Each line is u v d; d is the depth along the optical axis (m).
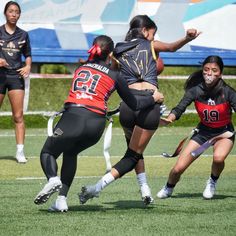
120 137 42.22
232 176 29.34
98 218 20.55
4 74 32.59
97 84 20.73
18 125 33.06
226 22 48.75
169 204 23.03
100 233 18.66
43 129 45.72
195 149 24.09
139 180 22.48
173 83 50.81
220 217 20.81
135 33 22.22
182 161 23.83
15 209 21.84
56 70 51.97
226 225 19.69
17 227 19.31
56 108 48.09
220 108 23.89
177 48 21.61
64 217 20.64
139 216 20.91
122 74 21.80
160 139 41.25
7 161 33.50
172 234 18.59
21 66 33.00
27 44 33.03
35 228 19.20
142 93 21.25
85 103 20.61
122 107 21.72
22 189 25.69
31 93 48.66
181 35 48.16
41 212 21.36
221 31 48.75
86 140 20.75
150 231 18.92
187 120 48.00
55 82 49.75
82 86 20.78
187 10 48.16
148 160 33.75
